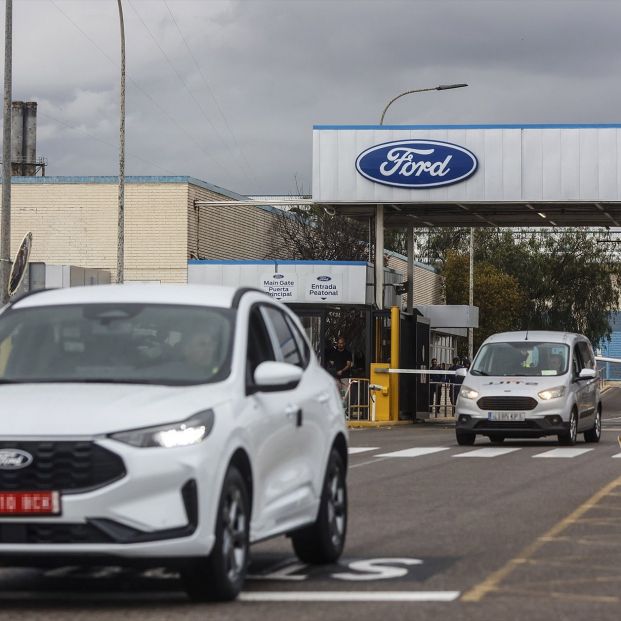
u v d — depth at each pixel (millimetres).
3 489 16047
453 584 18844
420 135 79188
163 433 16312
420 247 179875
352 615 16359
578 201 77875
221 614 16391
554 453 48250
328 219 115000
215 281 83688
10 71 57969
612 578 19375
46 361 18500
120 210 72188
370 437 61906
